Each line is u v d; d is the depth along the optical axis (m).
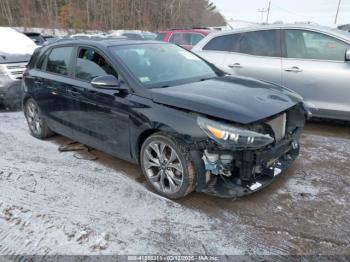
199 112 2.62
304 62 4.62
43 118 4.52
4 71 6.39
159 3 51.47
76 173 3.57
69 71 3.90
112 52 3.39
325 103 4.57
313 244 2.35
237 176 2.71
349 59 4.22
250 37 5.16
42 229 2.59
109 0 47.47
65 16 43.59
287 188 3.14
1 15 39.91
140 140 3.13
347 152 3.99
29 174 3.57
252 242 2.39
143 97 2.98
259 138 2.51
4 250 2.38
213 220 2.67
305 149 4.11
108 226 2.61
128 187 3.24
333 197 2.96
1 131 5.17
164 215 2.75
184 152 2.73
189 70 3.68
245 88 3.17
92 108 3.51
